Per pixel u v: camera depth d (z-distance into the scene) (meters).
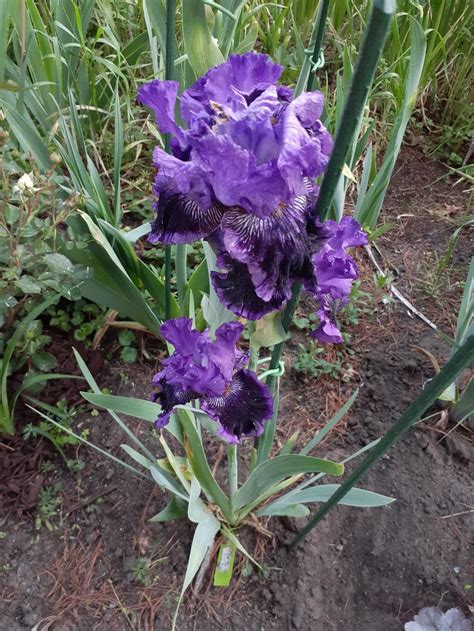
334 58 1.20
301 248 0.35
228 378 0.45
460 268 0.99
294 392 0.81
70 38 0.96
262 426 0.47
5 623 0.61
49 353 0.75
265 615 0.62
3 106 0.67
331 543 0.66
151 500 0.69
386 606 0.62
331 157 0.34
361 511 0.68
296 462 0.49
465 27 1.19
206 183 0.34
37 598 0.62
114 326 0.85
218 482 0.70
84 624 0.61
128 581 0.64
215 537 0.65
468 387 0.71
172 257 0.88
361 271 0.98
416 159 1.18
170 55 0.55
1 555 0.65
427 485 0.71
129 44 1.00
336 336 0.49
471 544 0.66
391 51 1.14
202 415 0.48
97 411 0.76
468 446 0.75
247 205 0.33
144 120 1.06
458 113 1.22
